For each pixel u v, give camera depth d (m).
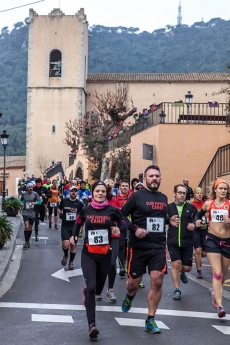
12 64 186.88
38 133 67.25
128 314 9.30
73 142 58.84
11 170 90.25
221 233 9.51
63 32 68.31
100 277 8.55
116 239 10.62
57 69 68.12
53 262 15.10
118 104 47.78
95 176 40.69
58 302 10.20
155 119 27.91
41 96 67.62
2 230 16.78
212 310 9.73
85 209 8.55
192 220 11.01
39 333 7.94
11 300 10.35
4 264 13.84
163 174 25.81
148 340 7.63
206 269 14.80
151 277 8.10
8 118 152.62
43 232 22.75
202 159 25.89
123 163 32.38
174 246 10.88
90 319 7.72
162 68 169.25
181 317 9.16
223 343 7.57
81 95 67.38
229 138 25.84
